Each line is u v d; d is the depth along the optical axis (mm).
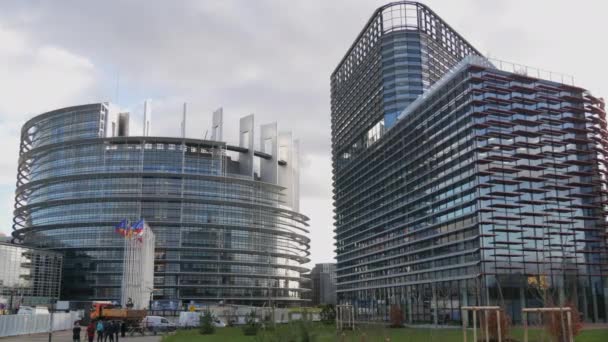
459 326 103000
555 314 35844
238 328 86438
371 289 155000
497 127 104812
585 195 106688
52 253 194125
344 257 181625
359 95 179125
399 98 155625
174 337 65125
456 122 110312
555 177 105688
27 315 78562
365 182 164500
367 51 176000
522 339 42312
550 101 110750
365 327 41719
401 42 161375
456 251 108375
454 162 110312
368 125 168500
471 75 106688
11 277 176125
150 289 145625
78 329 54125
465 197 105812
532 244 101312
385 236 146125
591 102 114000
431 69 162500
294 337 39031
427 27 167500
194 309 137875
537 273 99375
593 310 101625
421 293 122750
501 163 103812
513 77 108938
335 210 195750
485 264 98188
